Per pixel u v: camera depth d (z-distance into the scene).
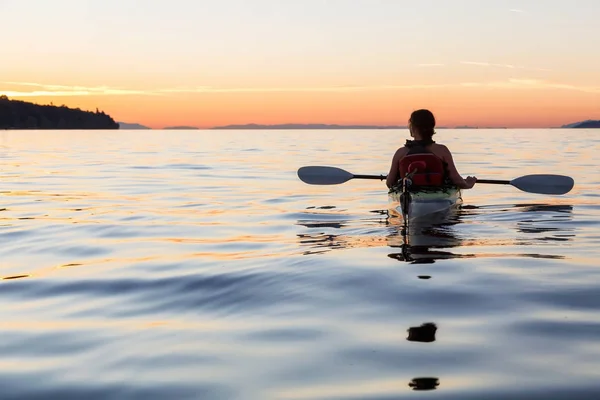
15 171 13.84
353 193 9.20
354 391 2.13
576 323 2.81
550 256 4.32
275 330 2.82
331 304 3.22
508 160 16.61
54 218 6.79
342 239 5.16
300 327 2.85
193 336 2.78
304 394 2.12
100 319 3.12
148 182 11.16
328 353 2.50
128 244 5.25
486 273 3.81
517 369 2.28
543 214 6.48
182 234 5.72
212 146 30.23
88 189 9.97
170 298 3.49
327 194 9.09
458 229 5.51
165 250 4.95
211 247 5.05
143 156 20.64
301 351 2.54
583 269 3.90
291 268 4.06
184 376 2.32
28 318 3.17
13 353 2.64
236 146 29.89
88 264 4.46
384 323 2.88
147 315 3.17
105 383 2.29
